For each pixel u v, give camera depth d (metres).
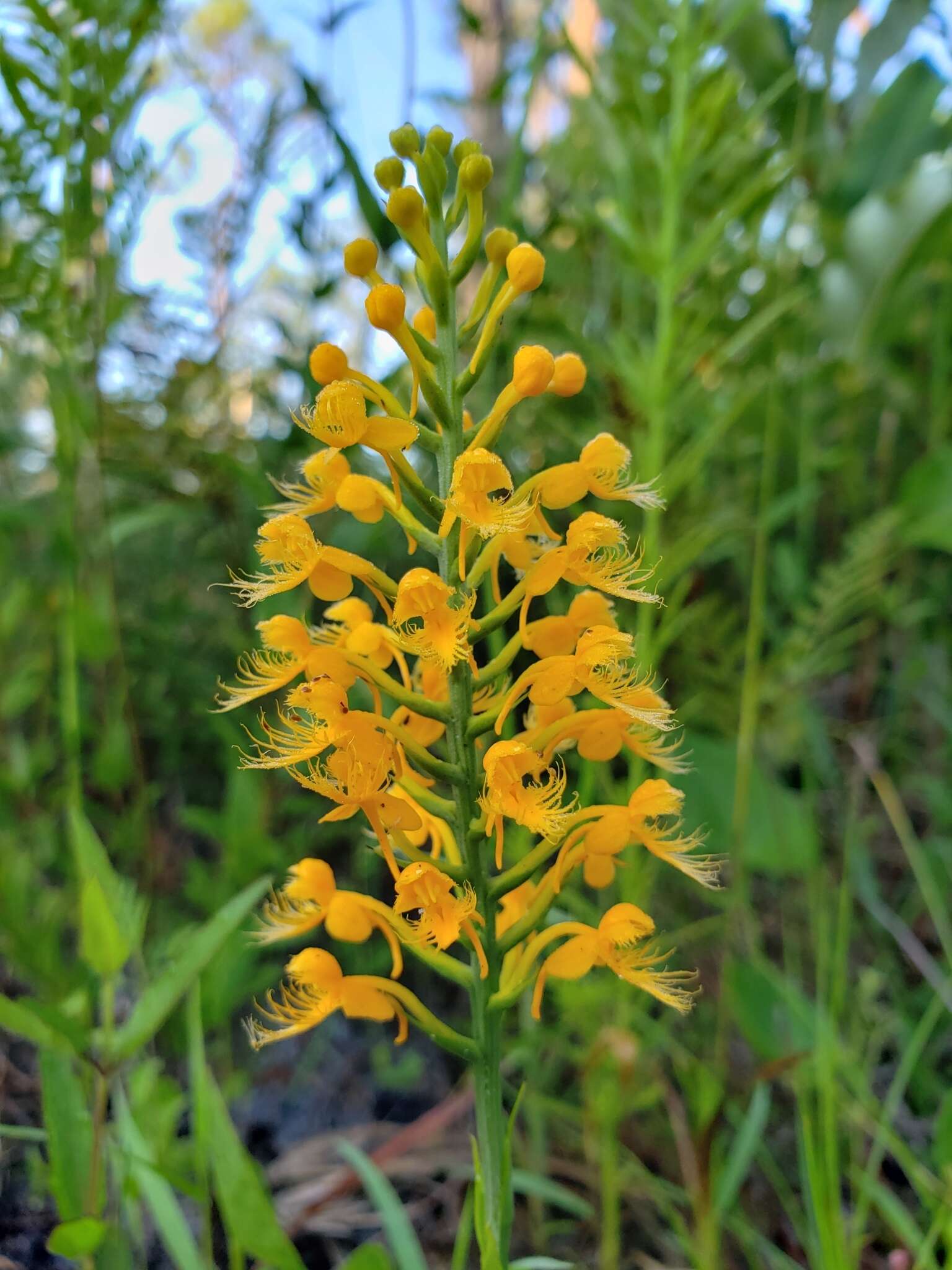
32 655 0.20
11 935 0.13
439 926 0.09
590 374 0.20
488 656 0.21
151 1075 0.11
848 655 0.24
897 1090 0.13
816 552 0.26
